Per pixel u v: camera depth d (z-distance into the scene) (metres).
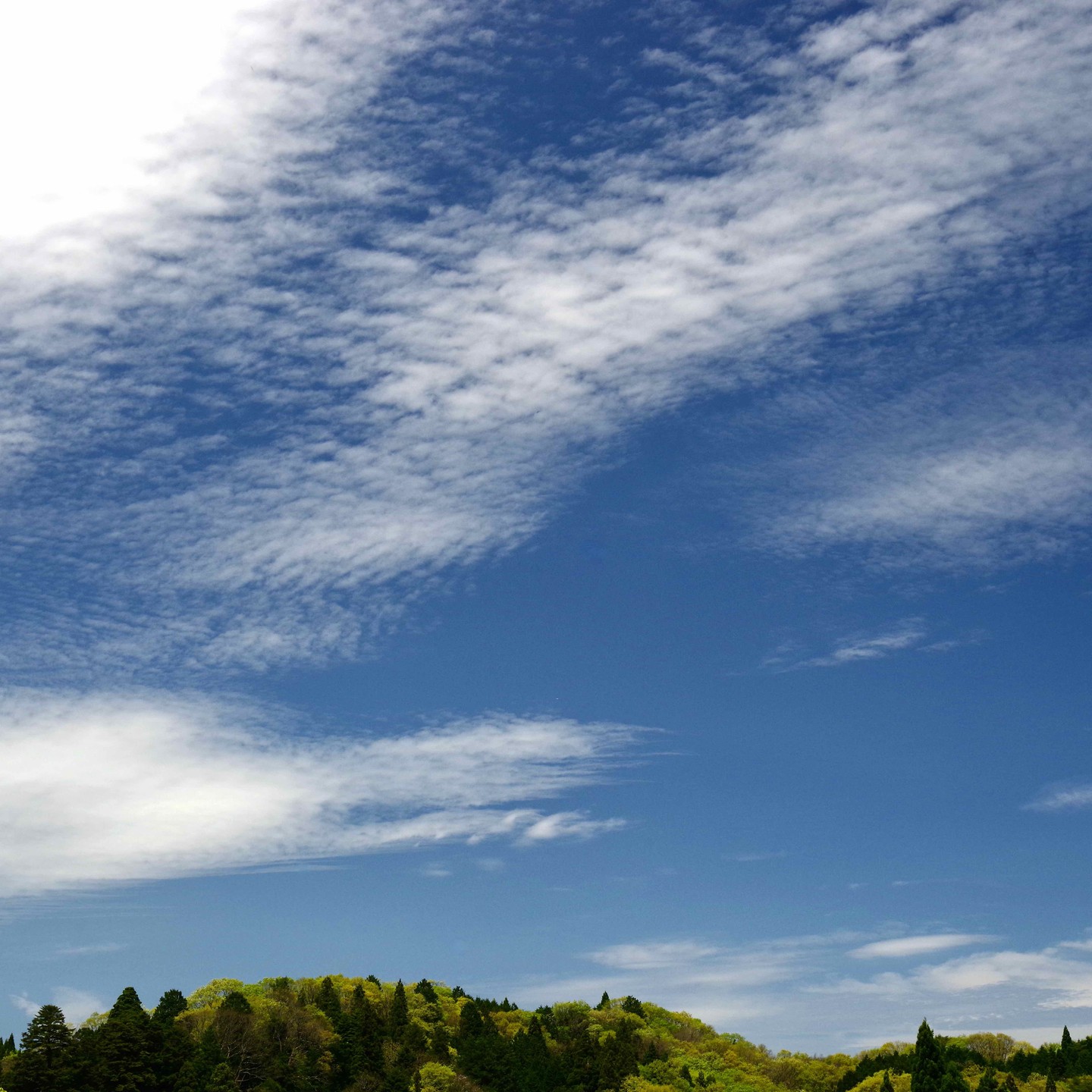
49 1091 156.50
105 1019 186.88
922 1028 171.00
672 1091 197.62
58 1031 162.25
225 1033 183.75
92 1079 160.00
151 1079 164.75
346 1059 191.38
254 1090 174.88
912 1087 170.12
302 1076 184.75
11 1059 161.62
